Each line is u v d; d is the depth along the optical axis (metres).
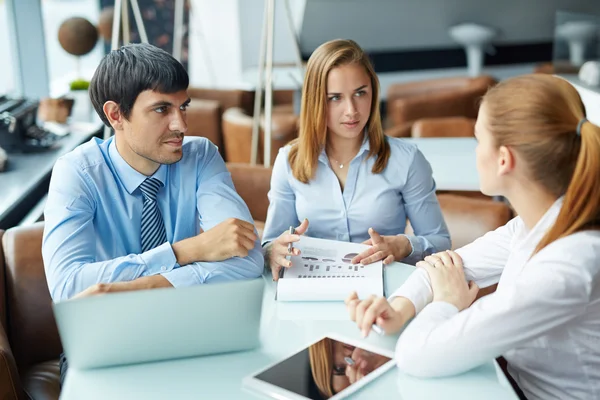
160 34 5.62
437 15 6.66
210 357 1.41
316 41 6.75
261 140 4.00
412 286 1.54
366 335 1.43
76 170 1.83
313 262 1.83
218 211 1.93
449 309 1.45
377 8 6.41
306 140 2.10
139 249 1.92
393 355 1.38
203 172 1.99
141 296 1.30
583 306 1.27
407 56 7.10
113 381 1.32
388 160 2.15
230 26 6.69
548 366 1.38
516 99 1.30
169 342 1.36
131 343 1.34
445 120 3.86
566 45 4.08
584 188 1.26
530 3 6.62
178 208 1.96
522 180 1.34
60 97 4.10
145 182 1.88
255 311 1.38
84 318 1.29
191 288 1.32
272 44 3.39
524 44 7.21
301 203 2.20
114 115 1.77
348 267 1.81
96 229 1.88
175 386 1.30
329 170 2.15
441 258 1.60
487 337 1.28
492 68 7.27
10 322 2.05
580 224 1.28
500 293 1.31
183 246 1.76
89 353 1.33
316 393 1.25
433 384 1.29
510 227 1.63
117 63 1.73
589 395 1.36
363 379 1.29
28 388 1.90
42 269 2.05
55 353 2.06
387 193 2.16
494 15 6.77
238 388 1.29
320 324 1.55
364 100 2.03
